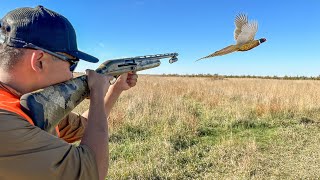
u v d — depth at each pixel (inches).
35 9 58.5
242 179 214.5
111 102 88.0
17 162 50.6
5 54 55.8
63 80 62.3
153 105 477.4
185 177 219.3
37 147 52.0
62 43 59.2
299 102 468.1
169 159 243.6
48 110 56.8
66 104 60.9
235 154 259.1
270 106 438.0
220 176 221.3
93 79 66.9
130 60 90.4
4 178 50.9
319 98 550.9
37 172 51.2
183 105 479.5
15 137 50.4
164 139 285.9
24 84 57.1
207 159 250.2
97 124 61.6
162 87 842.8
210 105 500.7
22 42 55.4
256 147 281.3
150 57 95.8
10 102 53.3
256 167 237.8
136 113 391.2
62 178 53.0
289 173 230.4
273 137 320.8
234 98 615.5
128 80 92.1
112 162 236.5
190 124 338.0
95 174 56.4
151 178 211.2
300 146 290.5
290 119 396.5
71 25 62.8
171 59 101.2
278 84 1164.5
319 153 272.1
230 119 385.1
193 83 1161.4
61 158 53.1
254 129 355.3
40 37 56.6
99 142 58.9
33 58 56.2
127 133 307.0
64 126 82.0
